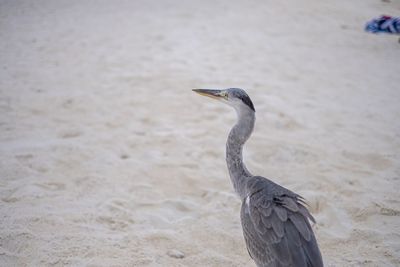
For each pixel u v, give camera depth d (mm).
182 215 5902
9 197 5957
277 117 8883
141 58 11852
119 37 13383
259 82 10625
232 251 5254
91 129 8211
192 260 5000
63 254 4934
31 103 9109
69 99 9367
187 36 13688
